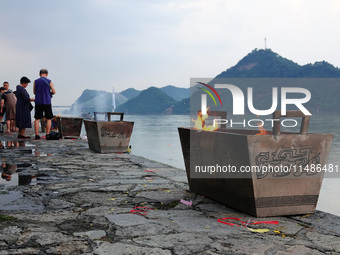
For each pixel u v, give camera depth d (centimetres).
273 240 226
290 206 283
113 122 744
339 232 245
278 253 203
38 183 421
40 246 209
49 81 1081
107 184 417
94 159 650
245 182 277
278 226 256
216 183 321
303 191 283
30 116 1127
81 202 328
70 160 634
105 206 313
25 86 1112
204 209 305
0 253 196
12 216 274
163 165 580
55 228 245
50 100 1084
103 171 518
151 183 427
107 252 200
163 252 202
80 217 275
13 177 462
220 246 213
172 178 464
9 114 1389
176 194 365
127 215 282
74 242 217
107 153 744
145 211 296
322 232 244
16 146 888
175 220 269
